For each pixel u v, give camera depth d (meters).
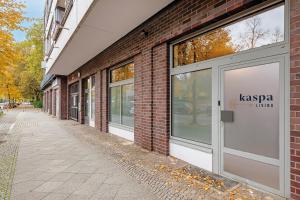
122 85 8.09
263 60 3.42
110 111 9.18
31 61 31.95
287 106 3.11
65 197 3.27
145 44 6.07
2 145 6.86
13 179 3.98
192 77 4.84
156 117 5.75
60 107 16.72
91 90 11.61
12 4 7.29
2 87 14.09
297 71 2.92
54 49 11.28
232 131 3.89
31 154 5.74
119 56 7.58
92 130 10.07
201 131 4.59
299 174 2.88
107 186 3.66
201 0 4.27
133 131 7.28
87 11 5.27
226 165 4.00
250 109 3.60
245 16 3.75
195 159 4.67
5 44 7.78
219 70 4.14
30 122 14.12
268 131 3.35
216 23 4.19
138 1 4.80
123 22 5.98
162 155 5.47
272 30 3.38
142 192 3.43
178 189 3.52
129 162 4.95
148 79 5.97
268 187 3.34
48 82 22.02
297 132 2.91
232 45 4.00
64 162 5.02
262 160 3.42
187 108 4.97
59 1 10.64
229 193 3.35
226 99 4.01
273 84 3.29
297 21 2.93
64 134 9.02
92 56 10.02
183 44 5.13
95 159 5.24
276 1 3.26
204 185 3.65
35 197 3.27
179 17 4.82
